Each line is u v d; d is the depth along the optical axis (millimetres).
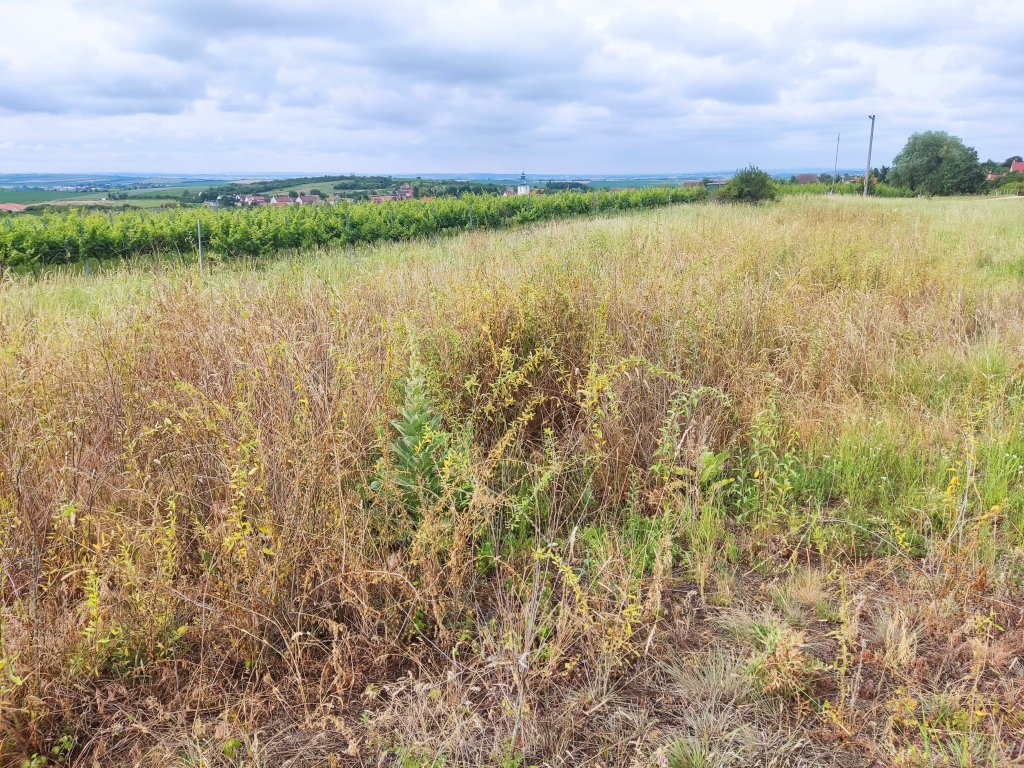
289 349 3791
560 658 2750
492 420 4258
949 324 6785
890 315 6848
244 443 3176
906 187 66562
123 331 4590
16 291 6500
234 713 2510
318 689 2570
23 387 3695
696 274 6824
